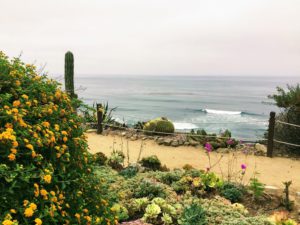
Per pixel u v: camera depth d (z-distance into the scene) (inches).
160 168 306.7
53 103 142.6
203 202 223.9
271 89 5698.8
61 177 124.6
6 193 99.4
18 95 134.3
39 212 104.3
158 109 2305.6
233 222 191.0
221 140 424.8
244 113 2140.7
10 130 106.0
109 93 4109.3
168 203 218.1
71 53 513.3
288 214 223.0
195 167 333.1
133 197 226.7
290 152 412.2
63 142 133.2
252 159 373.7
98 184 156.4
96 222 130.3
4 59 142.2
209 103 2906.0
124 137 466.6
